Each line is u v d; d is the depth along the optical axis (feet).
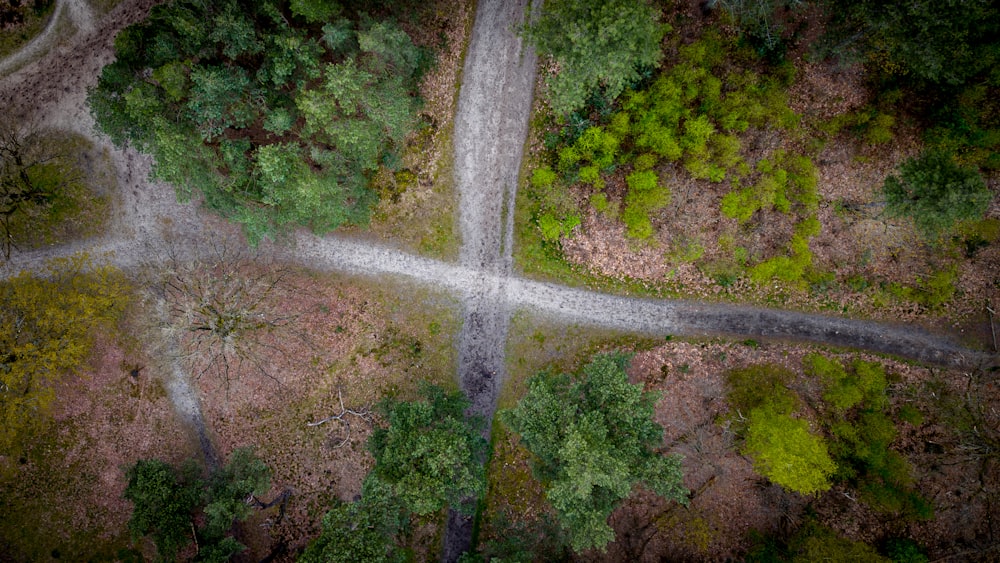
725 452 100.94
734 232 99.19
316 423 103.19
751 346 101.86
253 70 85.25
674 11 96.37
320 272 104.27
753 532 99.30
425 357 103.76
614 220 100.58
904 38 80.74
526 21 100.53
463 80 101.86
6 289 102.22
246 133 96.48
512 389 103.40
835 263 100.17
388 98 81.30
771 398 96.94
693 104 93.66
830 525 98.12
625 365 88.79
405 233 103.60
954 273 97.96
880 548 96.22
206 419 103.60
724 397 101.14
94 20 102.32
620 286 102.53
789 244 98.27
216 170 82.84
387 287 104.01
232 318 89.66
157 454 103.09
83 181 103.19
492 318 103.65
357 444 103.04
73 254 103.81
